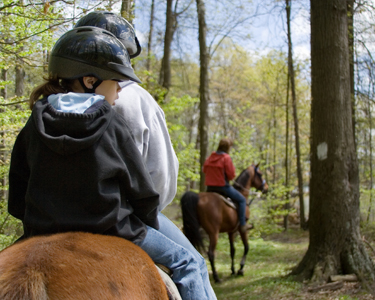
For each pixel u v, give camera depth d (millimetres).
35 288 1056
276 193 14133
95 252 1224
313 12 6094
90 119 1366
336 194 5918
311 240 6176
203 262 1886
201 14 12836
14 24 3836
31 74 5562
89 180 1354
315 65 6062
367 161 12406
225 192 7352
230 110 27156
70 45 1592
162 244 1621
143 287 1277
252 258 9906
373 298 5020
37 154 1388
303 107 18500
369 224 9547
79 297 1082
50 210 1354
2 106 3768
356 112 10758
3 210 4191
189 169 12211
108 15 2027
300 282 5867
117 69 1598
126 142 1460
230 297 5961
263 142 24172
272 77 18828
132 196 1469
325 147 5953
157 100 10781
